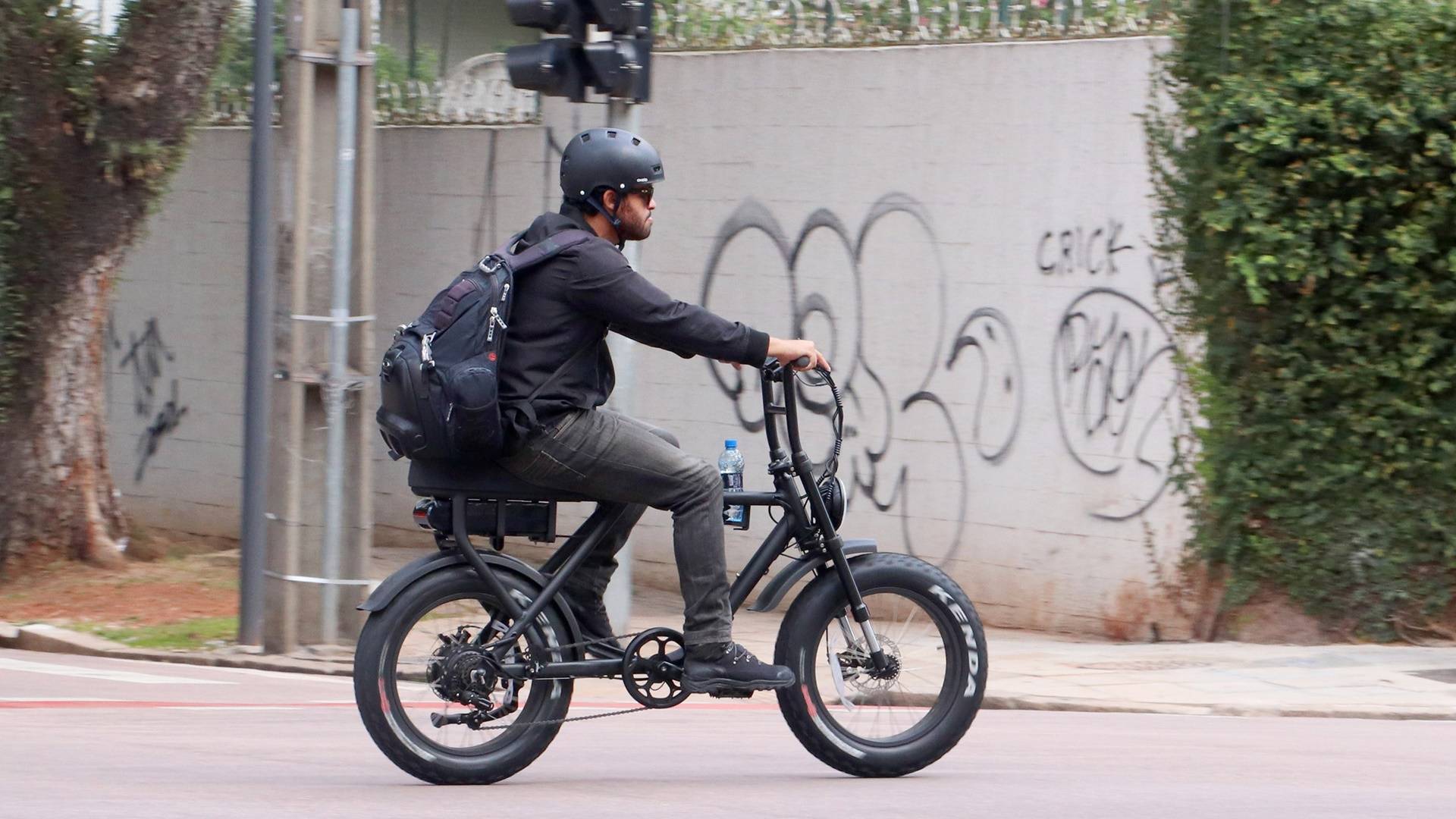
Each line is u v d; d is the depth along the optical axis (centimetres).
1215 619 3431
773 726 2398
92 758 1898
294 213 3147
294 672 3119
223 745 2033
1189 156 3409
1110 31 3572
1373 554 3291
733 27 4147
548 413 1612
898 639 1762
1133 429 3525
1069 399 3616
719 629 1655
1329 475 3322
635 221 1692
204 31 4231
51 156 4138
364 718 1634
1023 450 3681
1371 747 2248
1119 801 1680
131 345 5278
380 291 4772
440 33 4709
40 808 1528
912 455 3844
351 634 3228
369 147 3203
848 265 3941
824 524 1712
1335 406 3325
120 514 4406
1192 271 3431
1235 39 3356
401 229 4734
